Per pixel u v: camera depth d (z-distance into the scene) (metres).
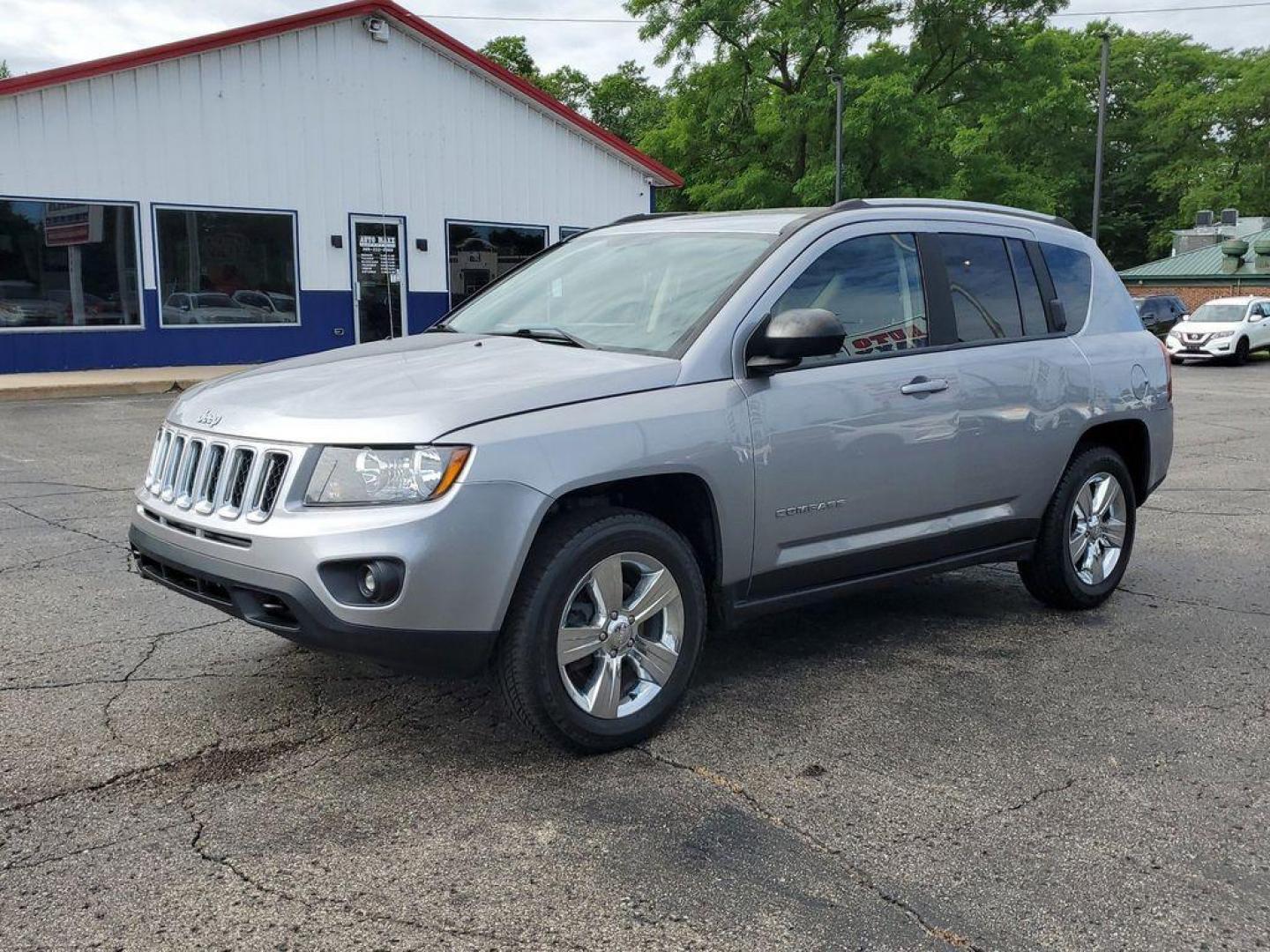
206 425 3.69
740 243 4.45
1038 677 4.57
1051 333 5.32
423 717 4.01
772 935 2.69
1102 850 3.15
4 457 9.85
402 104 19.55
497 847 3.09
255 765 3.59
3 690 4.19
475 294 5.25
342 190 19.08
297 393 3.68
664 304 4.27
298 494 3.32
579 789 3.46
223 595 3.53
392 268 19.84
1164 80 64.44
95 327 16.88
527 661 3.48
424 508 3.25
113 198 16.70
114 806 3.29
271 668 4.47
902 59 37.47
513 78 20.58
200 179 17.52
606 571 3.64
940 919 2.79
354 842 3.11
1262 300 29.64
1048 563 5.34
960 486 4.75
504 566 3.36
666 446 3.70
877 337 4.50
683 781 3.54
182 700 4.12
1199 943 2.71
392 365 4.00
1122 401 5.52
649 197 23.39
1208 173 59.84
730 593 4.08
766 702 4.24
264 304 18.55
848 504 4.33
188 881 2.88
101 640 4.80
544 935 2.67
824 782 3.55
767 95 38.03
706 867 3.00
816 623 5.32
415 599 3.25
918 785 3.54
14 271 16.02
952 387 4.66
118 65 16.30
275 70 18.02
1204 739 3.96
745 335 4.05
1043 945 2.68
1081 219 67.50
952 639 5.08
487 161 20.77
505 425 3.41
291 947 2.61
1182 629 5.28
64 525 7.07
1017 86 38.72
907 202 4.87
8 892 2.81
